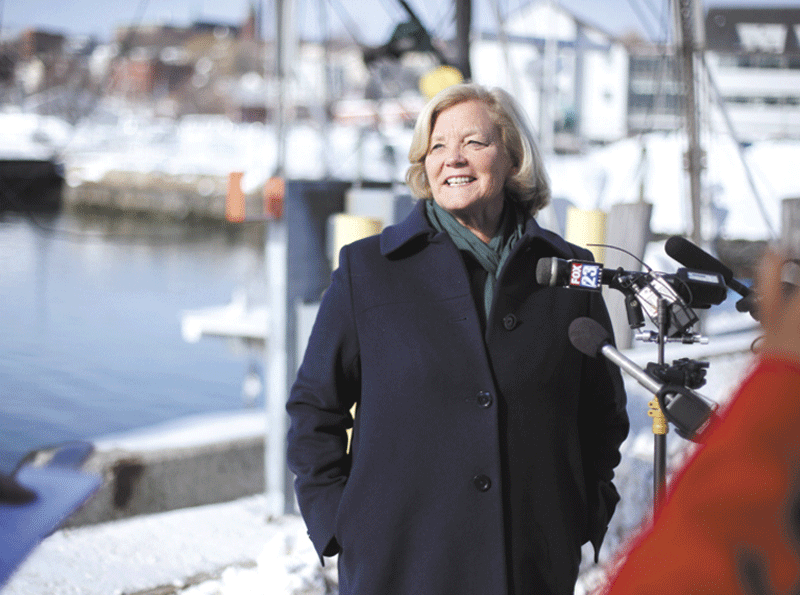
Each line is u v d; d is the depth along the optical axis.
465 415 1.58
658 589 0.69
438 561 1.55
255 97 57.88
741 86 11.26
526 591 1.58
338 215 3.97
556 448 1.64
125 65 66.06
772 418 0.68
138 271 26.36
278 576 2.78
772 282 0.77
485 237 1.81
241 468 5.32
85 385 13.40
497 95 1.81
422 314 1.65
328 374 1.71
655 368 1.49
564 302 1.71
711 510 0.68
